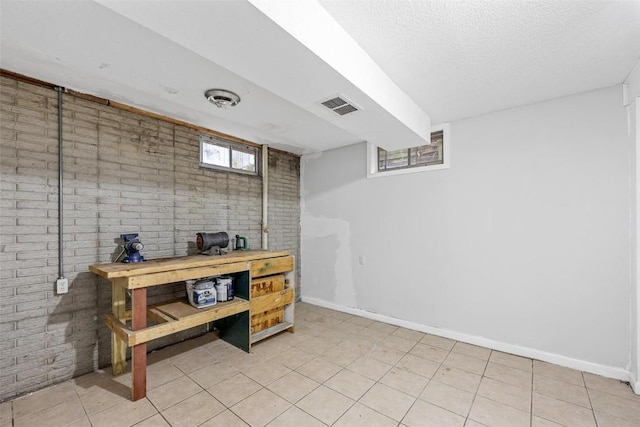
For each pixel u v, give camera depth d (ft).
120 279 7.01
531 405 6.59
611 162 7.78
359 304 12.87
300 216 15.15
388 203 12.03
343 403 6.65
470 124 10.04
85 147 7.93
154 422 6.00
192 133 10.50
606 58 6.52
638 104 7.00
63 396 6.84
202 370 8.07
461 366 8.34
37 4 4.57
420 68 7.00
